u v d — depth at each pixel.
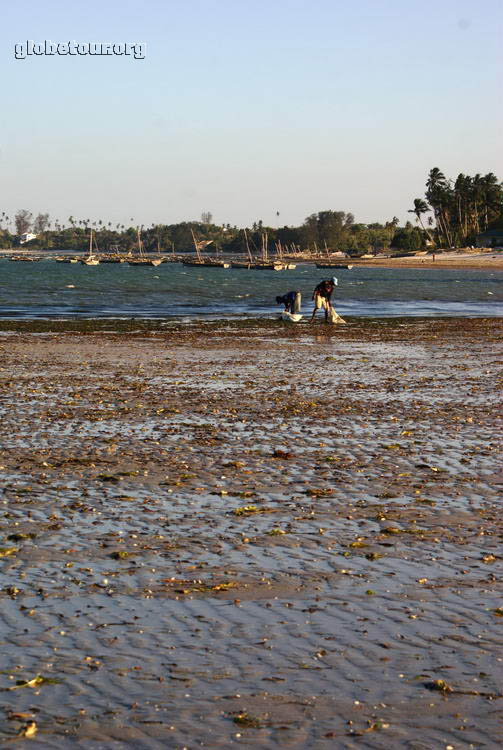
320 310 58.28
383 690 5.89
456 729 5.38
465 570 8.41
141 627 6.96
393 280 121.75
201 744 5.21
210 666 6.25
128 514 10.38
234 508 10.71
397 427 16.72
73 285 99.50
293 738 5.28
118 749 5.16
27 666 6.22
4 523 9.92
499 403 19.84
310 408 19.03
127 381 23.62
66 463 13.19
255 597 7.67
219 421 17.33
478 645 6.64
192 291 87.50
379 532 9.70
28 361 28.31
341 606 7.45
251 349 33.28
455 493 11.53
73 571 8.31
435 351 32.72
